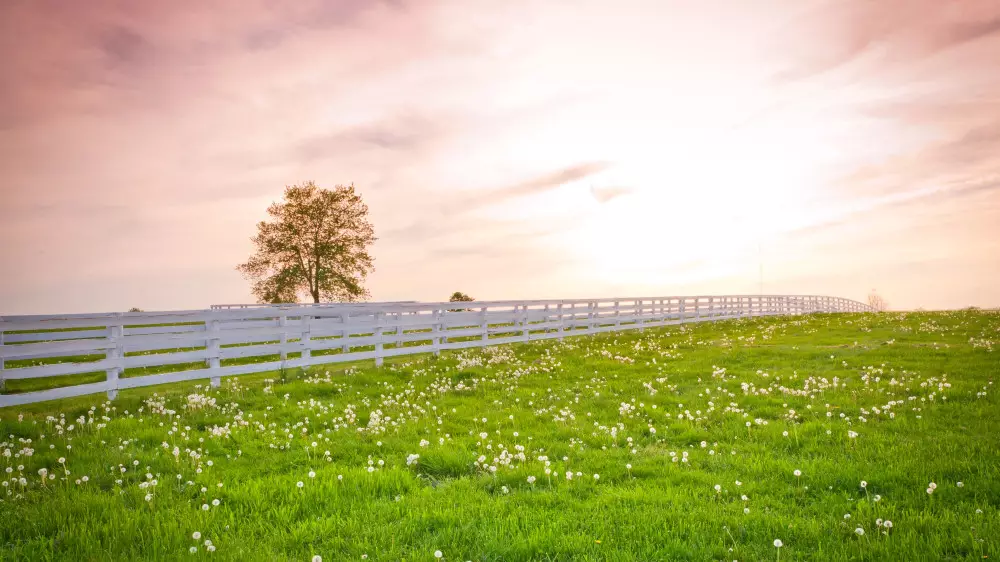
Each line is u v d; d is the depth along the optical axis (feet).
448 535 17.81
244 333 48.70
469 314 73.15
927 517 18.31
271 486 22.61
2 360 34.40
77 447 28.50
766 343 79.25
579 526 18.69
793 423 33.14
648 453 28.37
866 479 22.58
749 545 17.01
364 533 18.33
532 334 87.51
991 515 18.30
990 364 50.96
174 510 19.99
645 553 16.49
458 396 44.55
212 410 38.06
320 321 56.85
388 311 61.16
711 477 23.73
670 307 120.26
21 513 19.49
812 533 17.61
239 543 17.35
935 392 39.86
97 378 53.52
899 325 97.35
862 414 34.83
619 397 42.83
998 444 27.48
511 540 17.42
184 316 44.11
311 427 34.01
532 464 25.26
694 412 36.96
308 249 170.81
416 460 25.76
